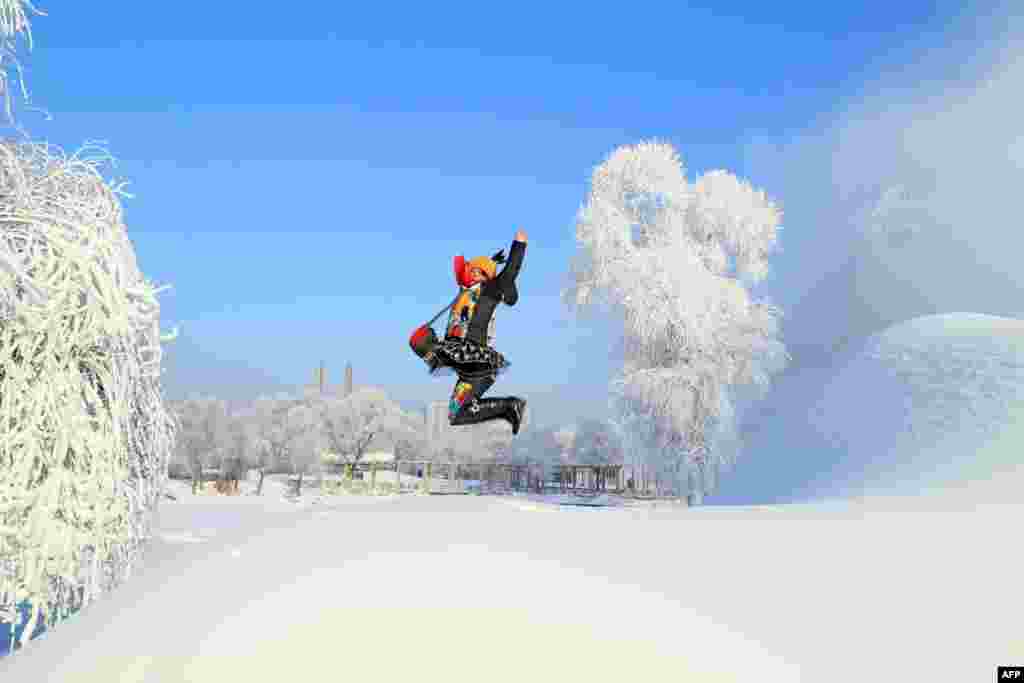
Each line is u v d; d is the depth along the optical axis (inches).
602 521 310.8
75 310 348.2
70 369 351.9
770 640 209.8
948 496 874.8
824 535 293.0
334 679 192.1
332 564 249.3
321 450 3427.7
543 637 207.8
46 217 360.2
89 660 205.9
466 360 211.6
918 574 253.6
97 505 350.3
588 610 220.5
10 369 336.2
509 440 3705.7
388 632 208.7
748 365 1454.2
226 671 196.1
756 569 255.9
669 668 197.5
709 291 1466.5
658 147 1565.0
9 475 330.6
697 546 277.0
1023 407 1178.0
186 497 2085.4
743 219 1544.0
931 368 1465.3
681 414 1396.4
